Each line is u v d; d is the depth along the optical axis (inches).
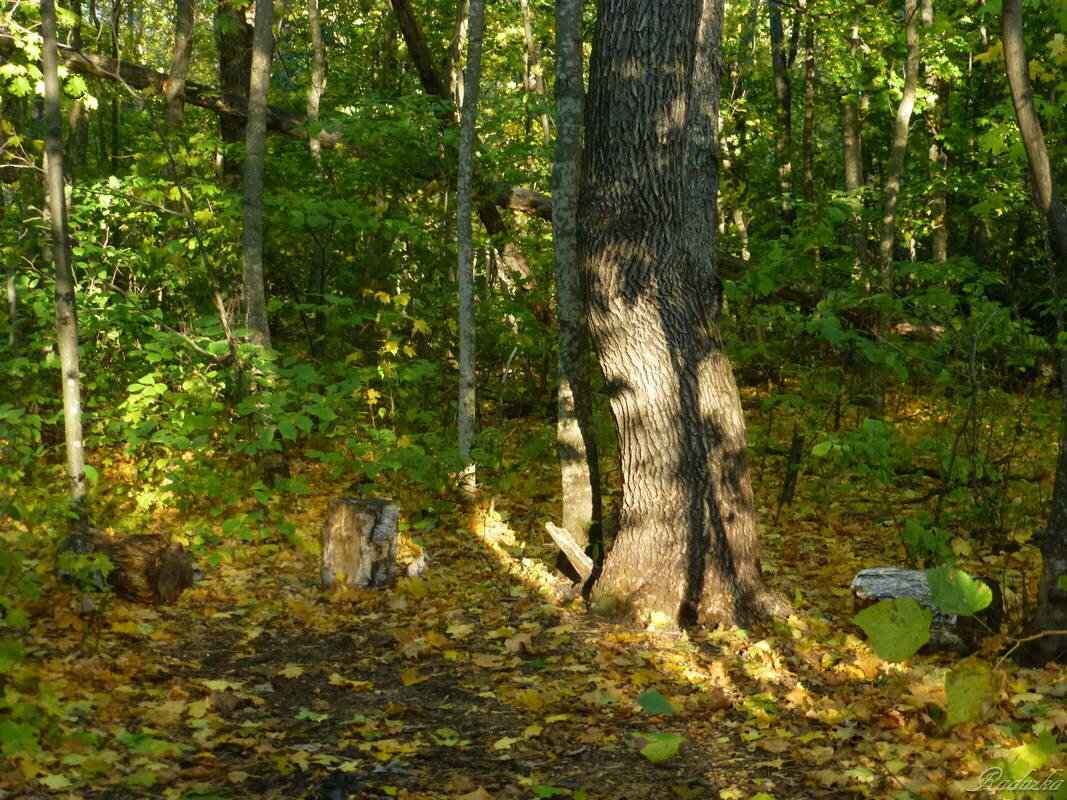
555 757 159.8
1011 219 552.1
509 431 408.5
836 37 587.5
